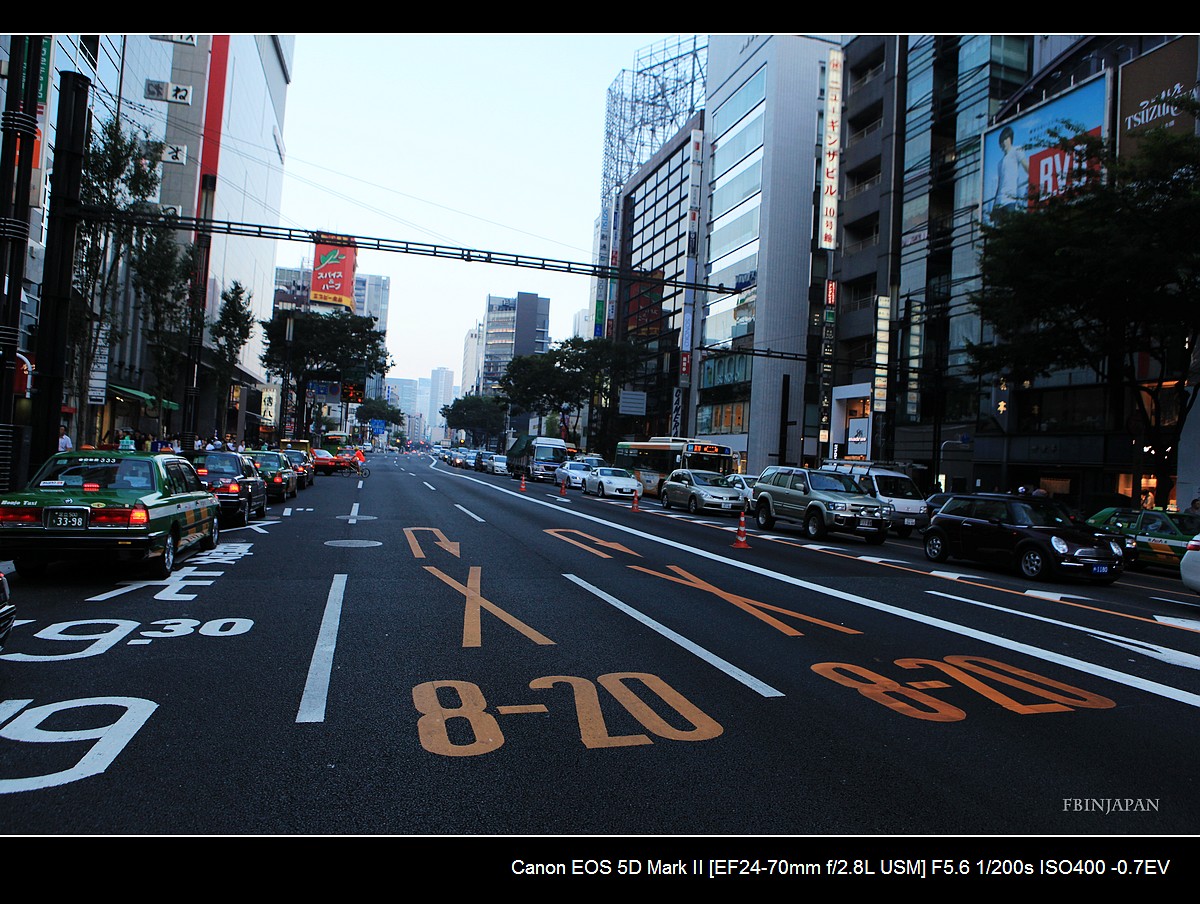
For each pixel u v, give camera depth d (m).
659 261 74.44
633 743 4.66
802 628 8.14
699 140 64.31
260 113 67.56
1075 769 4.47
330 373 58.09
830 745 4.75
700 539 17.28
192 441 31.98
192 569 10.48
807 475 20.62
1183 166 16.20
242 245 62.31
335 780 4.00
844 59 45.75
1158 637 8.55
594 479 35.25
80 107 16.77
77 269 20.31
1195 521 16.14
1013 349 19.97
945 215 36.91
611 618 8.29
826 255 50.44
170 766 4.09
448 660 6.40
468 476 51.44
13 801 3.62
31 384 16.14
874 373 39.59
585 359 62.69
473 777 4.10
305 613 7.98
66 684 5.39
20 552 8.67
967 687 6.13
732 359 55.75
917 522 22.77
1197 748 4.88
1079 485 27.91
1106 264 16.39
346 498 25.97
